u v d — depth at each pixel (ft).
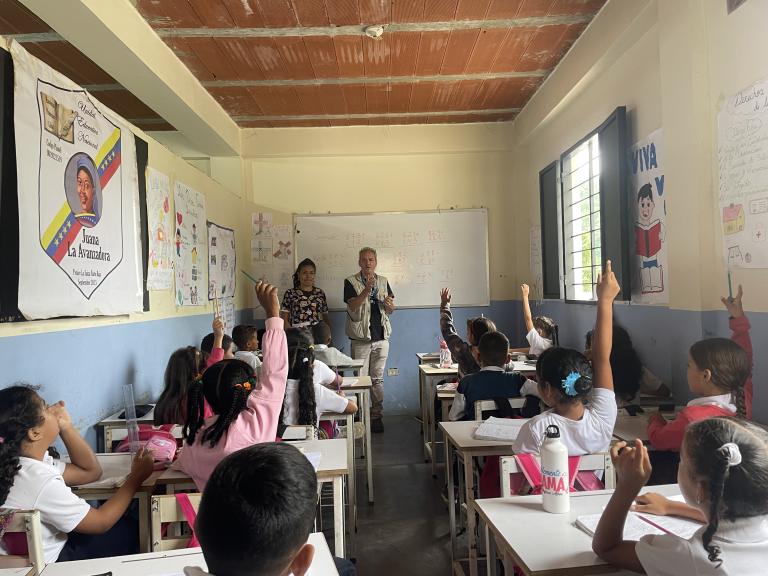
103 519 5.11
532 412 8.57
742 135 8.18
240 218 18.88
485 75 15.26
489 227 19.76
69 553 5.75
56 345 7.72
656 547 3.25
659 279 10.74
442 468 13.05
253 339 13.35
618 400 9.17
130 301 10.02
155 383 11.34
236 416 5.83
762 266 7.84
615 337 9.36
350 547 8.86
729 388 6.63
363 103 17.06
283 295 19.43
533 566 3.68
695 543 3.05
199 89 14.99
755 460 2.87
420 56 13.84
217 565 2.42
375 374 17.65
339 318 19.62
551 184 16.75
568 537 4.12
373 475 12.71
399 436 16.43
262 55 13.39
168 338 12.12
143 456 5.89
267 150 19.24
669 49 9.71
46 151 7.38
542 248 17.67
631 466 3.57
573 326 15.33
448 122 19.31
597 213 13.74
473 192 19.77
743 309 8.27
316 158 19.57
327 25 12.03
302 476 2.53
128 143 10.07
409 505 10.80
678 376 9.77
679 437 6.53
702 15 9.01
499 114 18.61
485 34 12.78
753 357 8.02
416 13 11.69
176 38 12.31
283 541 2.39
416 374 19.65
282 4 11.12
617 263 12.09
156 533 4.82
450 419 9.29
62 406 6.01
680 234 9.57
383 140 19.31
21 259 6.79
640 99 11.34
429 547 8.96
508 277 19.77
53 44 11.79
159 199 11.62
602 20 11.78
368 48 13.26
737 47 8.25
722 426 3.01
